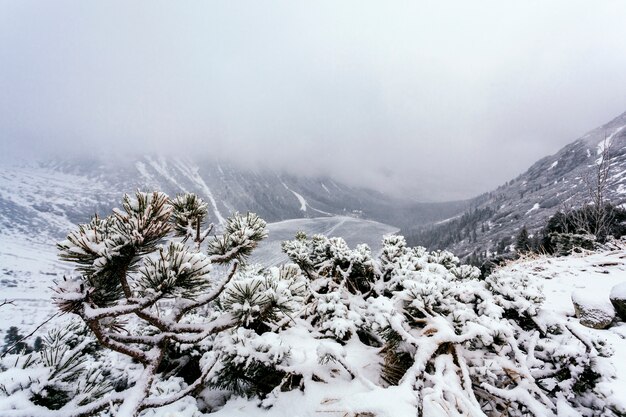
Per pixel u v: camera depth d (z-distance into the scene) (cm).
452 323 380
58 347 271
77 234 235
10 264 10912
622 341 517
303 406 348
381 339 474
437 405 284
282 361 395
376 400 279
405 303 418
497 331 357
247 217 339
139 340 270
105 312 230
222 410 373
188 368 484
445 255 687
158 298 251
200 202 348
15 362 255
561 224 2531
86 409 242
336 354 355
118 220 249
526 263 1345
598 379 340
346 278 615
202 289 268
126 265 254
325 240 689
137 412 232
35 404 241
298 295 379
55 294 218
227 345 360
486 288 514
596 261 1097
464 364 332
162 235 260
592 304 609
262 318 356
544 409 307
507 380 375
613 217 2458
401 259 584
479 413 265
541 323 437
